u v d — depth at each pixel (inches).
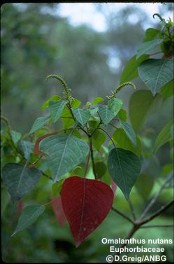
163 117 72.4
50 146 27.9
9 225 52.4
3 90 70.4
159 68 31.9
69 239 88.4
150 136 51.5
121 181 29.2
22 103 90.1
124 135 31.6
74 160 27.4
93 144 32.1
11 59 83.0
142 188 48.0
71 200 29.5
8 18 71.4
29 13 82.0
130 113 39.3
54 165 27.2
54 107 28.5
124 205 84.8
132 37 195.9
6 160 38.5
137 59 35.1
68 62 210.5
